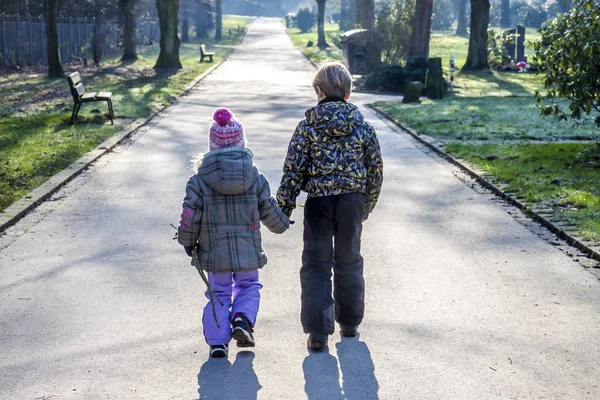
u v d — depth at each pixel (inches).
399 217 390.9
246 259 211.0
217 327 213.9
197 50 2610.7
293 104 978.1
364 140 221.3
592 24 488.4
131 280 290.8
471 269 303.0
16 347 227.3
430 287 281.6
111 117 768.3
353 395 195.6
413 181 486.9
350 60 1707.7
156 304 264.2
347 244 225.5
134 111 855.7
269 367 212.8
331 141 219.6
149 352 223.1
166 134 705.0
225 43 3144.7
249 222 212.1
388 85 1289.4
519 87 1342.3
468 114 851.4
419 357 218.8
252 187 211.5
